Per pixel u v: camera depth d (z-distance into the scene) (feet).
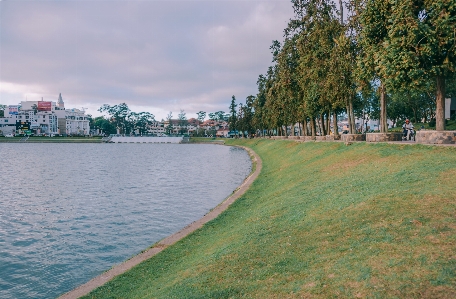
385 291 20.33
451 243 24.00
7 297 41.34
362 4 83.30
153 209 85.15
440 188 35.65
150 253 43.21
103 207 89.35
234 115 523.29
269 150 201.67
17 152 369.50
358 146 82.48
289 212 45.24
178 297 26.78
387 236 27.53
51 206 91.91
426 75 59.11
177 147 505.66
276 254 30.60
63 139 641.81
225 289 25.91
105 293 32.73
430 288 19.75
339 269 24.31
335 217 36.17
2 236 64.85
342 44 96.48
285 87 159.43
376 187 43.29
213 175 152.25
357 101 125.08
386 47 61.57
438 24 55.98
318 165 81.00
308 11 122.62
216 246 39.99
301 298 21.91
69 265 50.60
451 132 60.13
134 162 238.27
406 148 63.31
